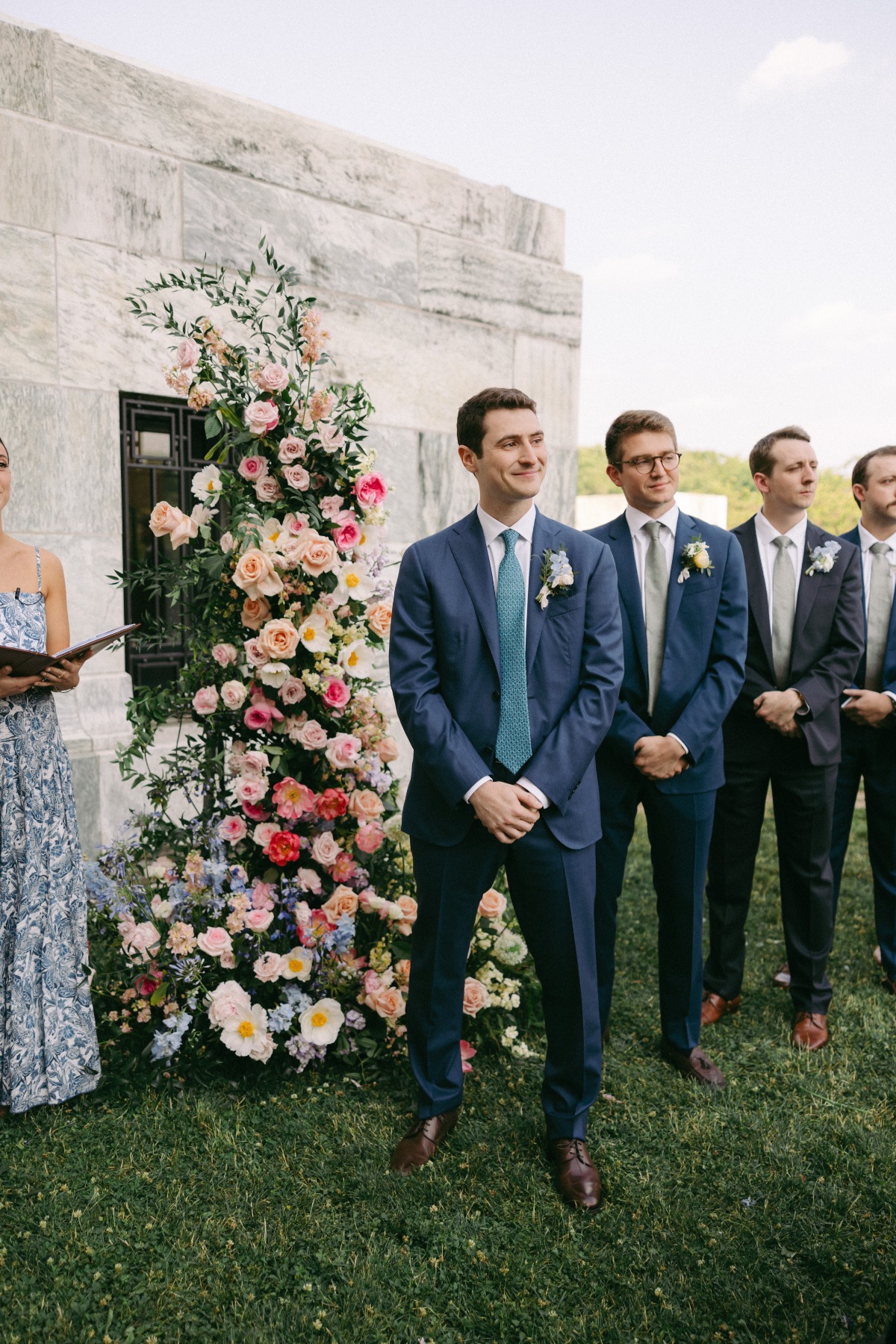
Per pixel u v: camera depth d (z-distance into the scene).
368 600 2.96
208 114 4.41
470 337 5.59
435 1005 2.37
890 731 3.49
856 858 5.17
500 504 2.26
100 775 4.24
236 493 2.81
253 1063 2.76
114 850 2.99
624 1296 1.93
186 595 2.93
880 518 3.55
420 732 2.22
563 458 6.25
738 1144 2.47
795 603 3.18
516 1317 1.87
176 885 2.81
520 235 5.85
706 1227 2.15
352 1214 2.15
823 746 3.05
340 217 4.91
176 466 4.61
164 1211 2.13
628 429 2.74
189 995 2.64
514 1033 2.85
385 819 3.14
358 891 2.99
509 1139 2.46
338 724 2.96
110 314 4.20
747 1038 3.12
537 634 2.26
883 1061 2.96
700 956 2.82
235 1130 2.46
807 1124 2.59
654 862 2.81
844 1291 1.98
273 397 2.79
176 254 4.37
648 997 3.41
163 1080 2.65
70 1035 2.55
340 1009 2.76
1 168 3.86
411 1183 2.25
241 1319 1.84
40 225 3.97
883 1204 2.23
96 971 2.91
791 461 3.11
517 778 2.24
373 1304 1.88
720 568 2.77
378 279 5.11
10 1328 1.79
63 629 2.65
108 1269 1.95
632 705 2.82
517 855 2.25
